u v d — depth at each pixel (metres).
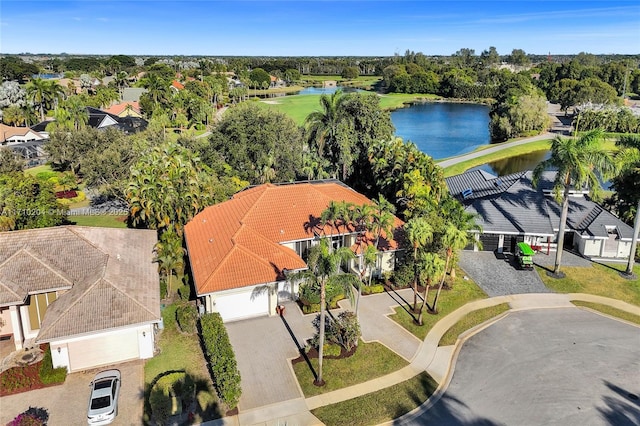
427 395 26.95
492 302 37.88
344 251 26.83
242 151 64.12
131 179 47.31
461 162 96.12
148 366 29.09
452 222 37.53
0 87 135.62
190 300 37.00
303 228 40.34
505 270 43.56
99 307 28.88
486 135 132.50
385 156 57.53
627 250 46.06
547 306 37.50
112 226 54.50
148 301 30.55
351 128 64.75
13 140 97.38
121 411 25.20
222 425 24.23
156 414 24.16
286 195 43.56
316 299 35.72
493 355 30.98
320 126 65.00
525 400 26.62
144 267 35.66
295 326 33.66
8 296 29.17
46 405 25.66
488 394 27.12
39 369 27.91
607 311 36.81
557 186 41.22
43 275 31.34
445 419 25.09
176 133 114.12
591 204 49.69
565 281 41.50
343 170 65.00
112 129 74.31
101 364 29.06
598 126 123.81
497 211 48.75
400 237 41.66
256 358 29.88
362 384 27.70
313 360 29.73
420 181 46.97
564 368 29.59
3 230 41.94
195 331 33.00
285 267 35.84
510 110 122.81
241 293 34.12
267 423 24.48
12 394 26.52
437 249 38.09
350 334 30.62
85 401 26.03
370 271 39.06
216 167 63.19
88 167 57.41
